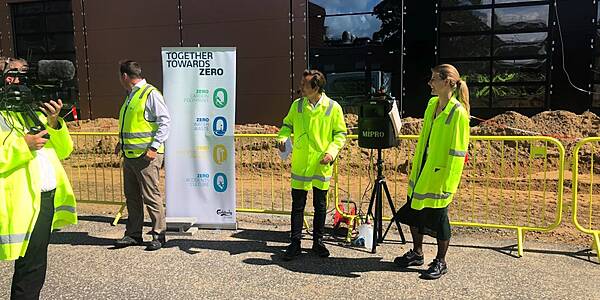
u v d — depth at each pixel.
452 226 5.60
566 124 8.93
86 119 11.80
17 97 2.79
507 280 4.05
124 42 11.23
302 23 9.94
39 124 2.96
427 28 9.46
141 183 4.83
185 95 5.32
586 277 4.10
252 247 4.96
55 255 4.74
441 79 3.88
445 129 3.84
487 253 4.70
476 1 9.39
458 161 3.82
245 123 10.54
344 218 5.39
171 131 5.40
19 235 2.72
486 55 9.49
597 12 8.83
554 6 9.04
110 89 11.50
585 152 8.59
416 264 4.38
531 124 9.05
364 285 3.98
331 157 4.40
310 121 4.46
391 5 9.51
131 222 5.02
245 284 4.02
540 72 9.27
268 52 10.21
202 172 5.46
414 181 4.13
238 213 6.27
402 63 9.56
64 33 11.95
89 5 11.45
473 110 9.81
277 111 10.30
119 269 4.37
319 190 4.56
